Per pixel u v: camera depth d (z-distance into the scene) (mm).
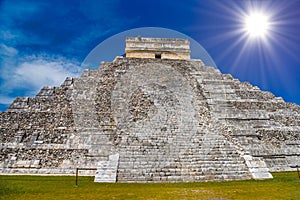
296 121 20312
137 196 7387
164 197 7223
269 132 18438
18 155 14984
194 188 8836
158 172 11289
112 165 11359
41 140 16047
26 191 8344
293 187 8875
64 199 7078
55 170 14000
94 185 9688
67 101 19641
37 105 19547
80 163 14219
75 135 15898
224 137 14508
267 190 8305
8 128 16953
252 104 21406
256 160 12484
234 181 10852
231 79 24609
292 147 17375
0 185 9242
